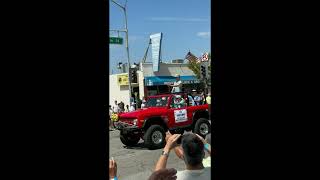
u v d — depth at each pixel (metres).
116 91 33.97
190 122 14.69
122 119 14.20
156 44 37.19
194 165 2.40
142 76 36.91
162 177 2.14
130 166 10.65
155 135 13.73
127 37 25.48
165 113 14.29
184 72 38.56
